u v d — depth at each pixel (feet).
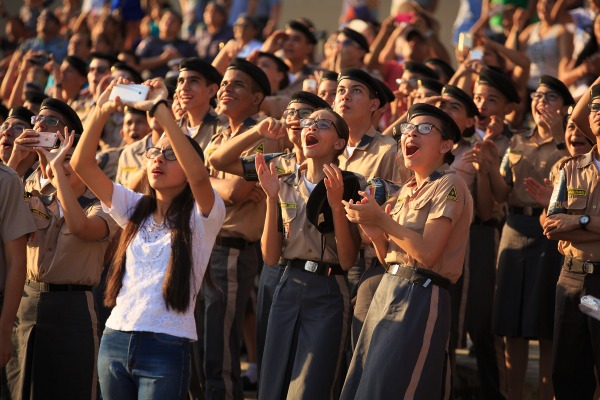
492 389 67.26
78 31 112.27
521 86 81.51
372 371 48.67
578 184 55.06
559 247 56.49
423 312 48.73
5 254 52.16
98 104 46.34
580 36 88.43
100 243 55.47
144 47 107.55
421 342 48.49
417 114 50.83
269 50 87.35
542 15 89.71
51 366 54.95
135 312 45.27
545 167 64.90
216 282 62.54
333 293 54.44
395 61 92.94
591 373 55.52
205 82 67.82
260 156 55.31
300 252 54.85
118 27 110.73
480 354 67.77
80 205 54.95
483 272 67.97
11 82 99.96
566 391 55.93
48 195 57.26
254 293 74.13
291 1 152.66
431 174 50.60
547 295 63.93
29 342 55.21
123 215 47.83
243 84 65.67
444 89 67.05
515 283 64.80
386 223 48.37
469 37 74.79
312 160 56.08
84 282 55.16
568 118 59.52
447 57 94.17
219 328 62.39
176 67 95.50
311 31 89.04
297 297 54.70
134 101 45.65
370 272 55.16
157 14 117.29
